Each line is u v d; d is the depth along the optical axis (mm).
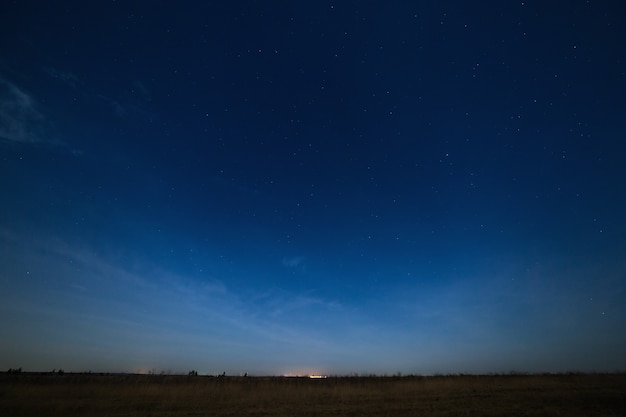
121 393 19078
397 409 14891
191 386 22703
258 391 20984
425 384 24891
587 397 16922
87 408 14766
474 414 13430
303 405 16188
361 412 14305
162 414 13938
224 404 16422
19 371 33969
